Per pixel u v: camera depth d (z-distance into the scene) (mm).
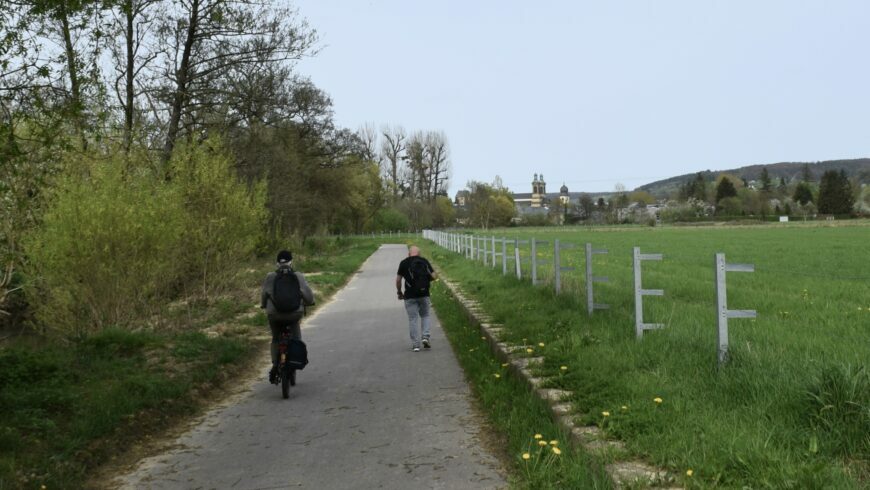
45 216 11094
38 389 7023
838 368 4918
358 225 90438
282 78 24938
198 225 15383
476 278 20797
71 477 5262
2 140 7668
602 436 4980
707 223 111812
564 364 7457
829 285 15859
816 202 137875
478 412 6922
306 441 6195
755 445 4223
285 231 35656
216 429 6832
